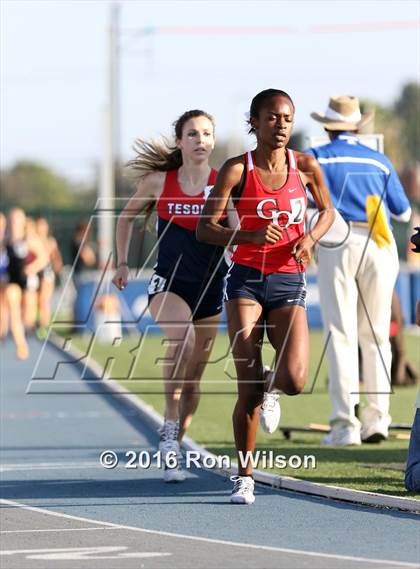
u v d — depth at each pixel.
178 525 21.31
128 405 40.94
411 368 44.44
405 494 23.12
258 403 22.88
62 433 34.53
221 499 23.69
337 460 27.81
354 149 29.81
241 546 19.53
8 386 48.50
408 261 86.38
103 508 23.03
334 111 30.02
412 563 18.03
